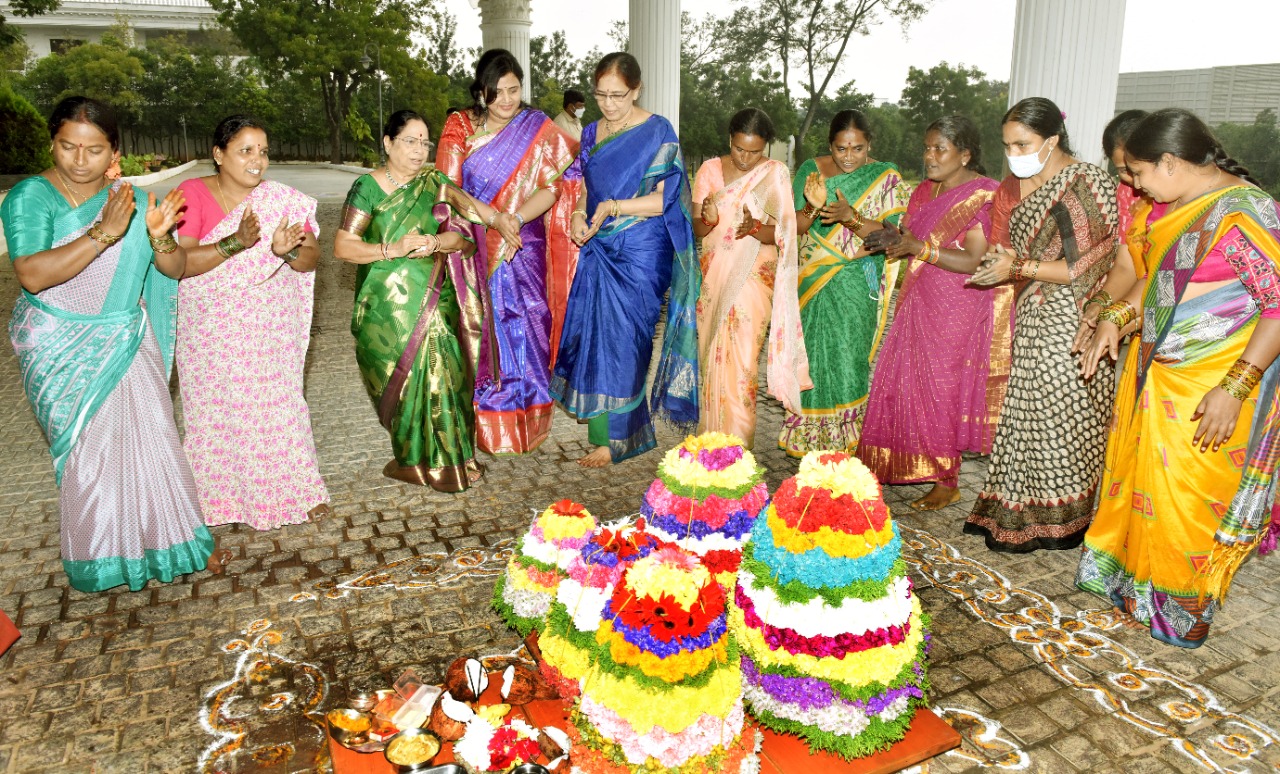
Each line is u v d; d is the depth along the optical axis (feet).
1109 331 10.94
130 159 107.34
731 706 7.72
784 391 15.07
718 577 9.85
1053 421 12.14
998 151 102.47
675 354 15.64
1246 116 60.54
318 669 10.09
